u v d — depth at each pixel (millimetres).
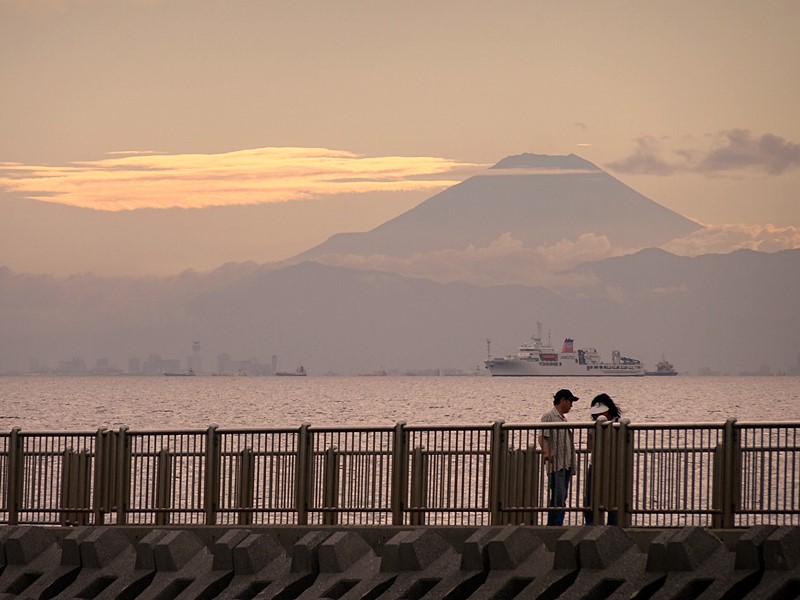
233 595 51844
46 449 60156
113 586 54531
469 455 54281
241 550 53094
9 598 54469
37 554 58312
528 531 50188
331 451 56031
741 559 45688
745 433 50844
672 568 46594
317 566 51969
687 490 52469
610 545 48031
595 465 52438
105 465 59156
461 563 49875
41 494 64312
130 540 57219
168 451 58375
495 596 47938
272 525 55688
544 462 53438
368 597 49406
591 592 46531
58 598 54688
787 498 50250
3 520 61250
